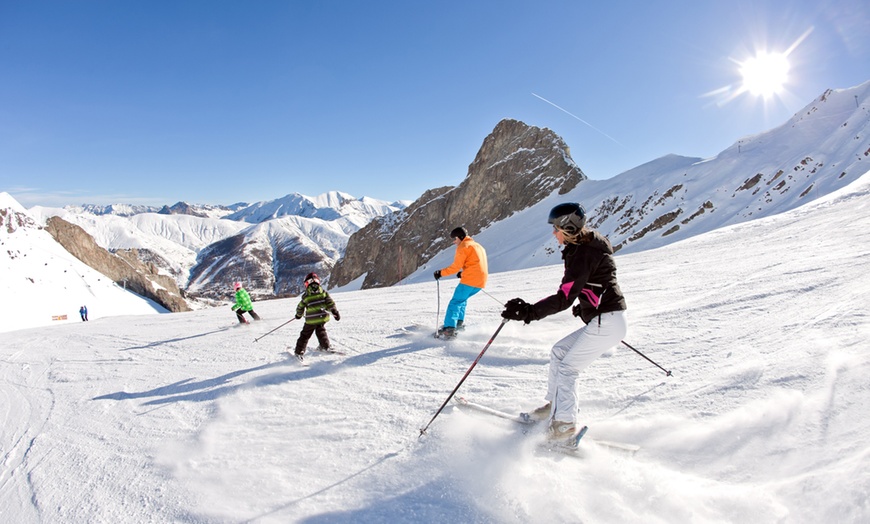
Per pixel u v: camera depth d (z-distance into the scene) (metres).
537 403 3.73
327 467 3.03
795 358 3.55
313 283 6.16
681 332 5.03
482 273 6.29
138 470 3.30
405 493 2.63
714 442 2.72
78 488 3.14
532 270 17.09
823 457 2.35
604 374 4.10
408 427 3.51
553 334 6.05
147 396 5.16
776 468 2.38
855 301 4.71
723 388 3.36
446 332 6.33
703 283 7.93
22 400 5.50
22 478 3.41
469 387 4.29
